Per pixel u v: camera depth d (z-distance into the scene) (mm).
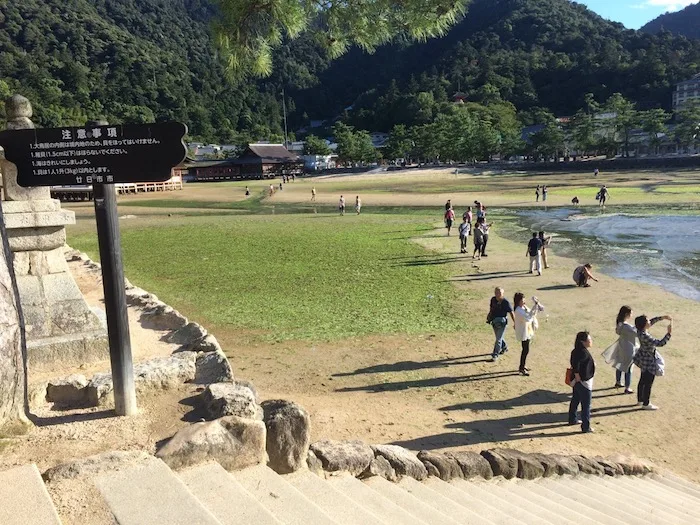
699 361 10570
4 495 3127
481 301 15242
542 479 6426
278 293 16312
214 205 52188
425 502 4754
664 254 22625
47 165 4258
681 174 69750
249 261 21719
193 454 3834
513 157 113000
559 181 67438
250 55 6477
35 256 6801
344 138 111688
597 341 11875
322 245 25641
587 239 26953
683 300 15164
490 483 6062
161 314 9656
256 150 106375
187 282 17938
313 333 12461
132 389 4672
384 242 26344
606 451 7504
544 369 10312
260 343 11789
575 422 8219
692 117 90688
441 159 108062
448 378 9883
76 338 6773
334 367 10367
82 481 3393
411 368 10344
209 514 3061
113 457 3658
